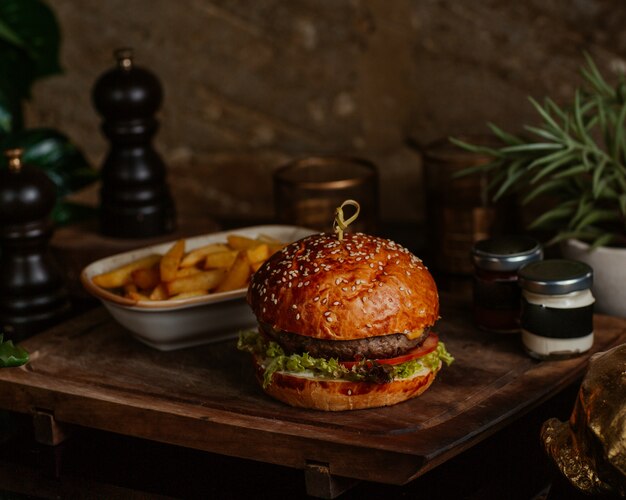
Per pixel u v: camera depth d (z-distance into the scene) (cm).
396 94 140
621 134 109
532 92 134
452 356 101
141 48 149
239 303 103
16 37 141
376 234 125
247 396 96
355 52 141
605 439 84
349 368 91
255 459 92
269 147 147
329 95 143
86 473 95
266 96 146
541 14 132
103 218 126
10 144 135
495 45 134
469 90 137
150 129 124
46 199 114
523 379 97
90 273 106
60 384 99
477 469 93
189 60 147
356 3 139
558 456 88
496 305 104
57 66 144
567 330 99
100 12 149
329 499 90
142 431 95
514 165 109
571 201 110
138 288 106
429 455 87
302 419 92
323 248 93
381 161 142
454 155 123
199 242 110
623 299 107
